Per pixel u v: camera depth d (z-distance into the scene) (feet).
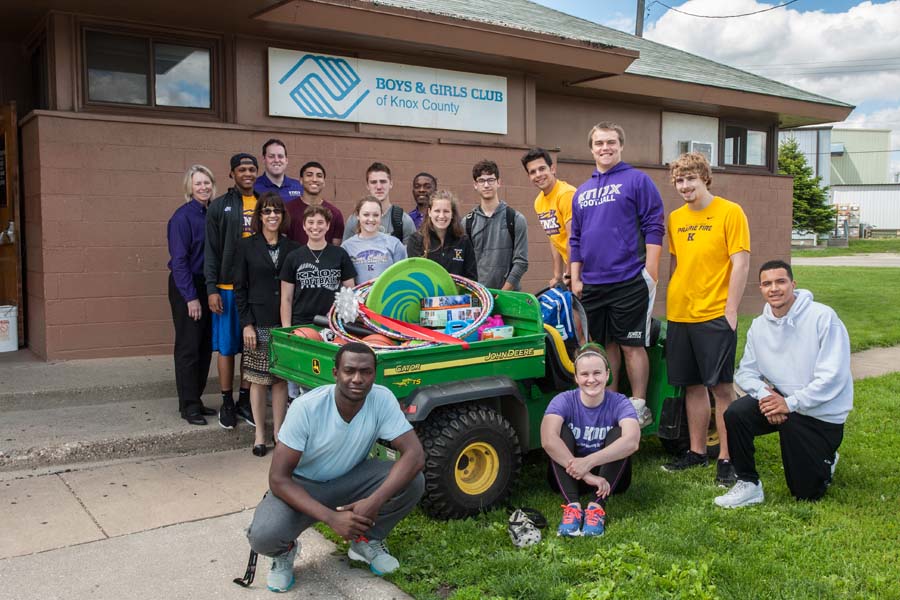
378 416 11.56
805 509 13.89
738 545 12.38
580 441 14.03
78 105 22.49
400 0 27.91
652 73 35.35
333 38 25.62
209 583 11.58
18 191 23.67
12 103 23.30
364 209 17.78
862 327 36.76
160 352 23.91
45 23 22.66
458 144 29.37
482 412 13.89
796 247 143.33
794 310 14.30
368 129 27.48
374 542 11.84
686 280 15.98
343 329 15.28
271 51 25.17
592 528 12.92
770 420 13.85
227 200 18.15
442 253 17.87
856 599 10.53
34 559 12.31
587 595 10.62
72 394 19.66
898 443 18.06
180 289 18.48
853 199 208.23
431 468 13.28
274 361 15.96
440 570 11.80
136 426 18.22
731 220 15.49
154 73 23.75
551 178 19.49
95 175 22.48
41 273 22.33
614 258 16.76
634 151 38.24
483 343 14.19
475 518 13.76
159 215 23.53
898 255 119.55
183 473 16.58
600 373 13.66
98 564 12.17
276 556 11.31
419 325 15.89
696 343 15.92
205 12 22.67
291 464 11.03
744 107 38.96
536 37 28.09
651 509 14.15
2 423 18.17
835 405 14.01
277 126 25.62
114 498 15.03
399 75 27.89
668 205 38.83
